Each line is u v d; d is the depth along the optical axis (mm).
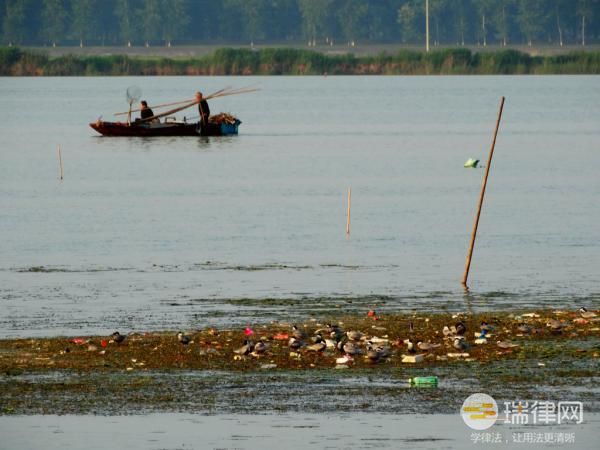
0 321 137125
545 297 150125
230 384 110125
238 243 196375
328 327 128250
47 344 124625
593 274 166000
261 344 119125
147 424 100312
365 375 112688
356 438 97312
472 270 169625
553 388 108688
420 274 166750
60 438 97188
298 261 178375
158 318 138375
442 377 111938
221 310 142750
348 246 192125
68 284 160500
